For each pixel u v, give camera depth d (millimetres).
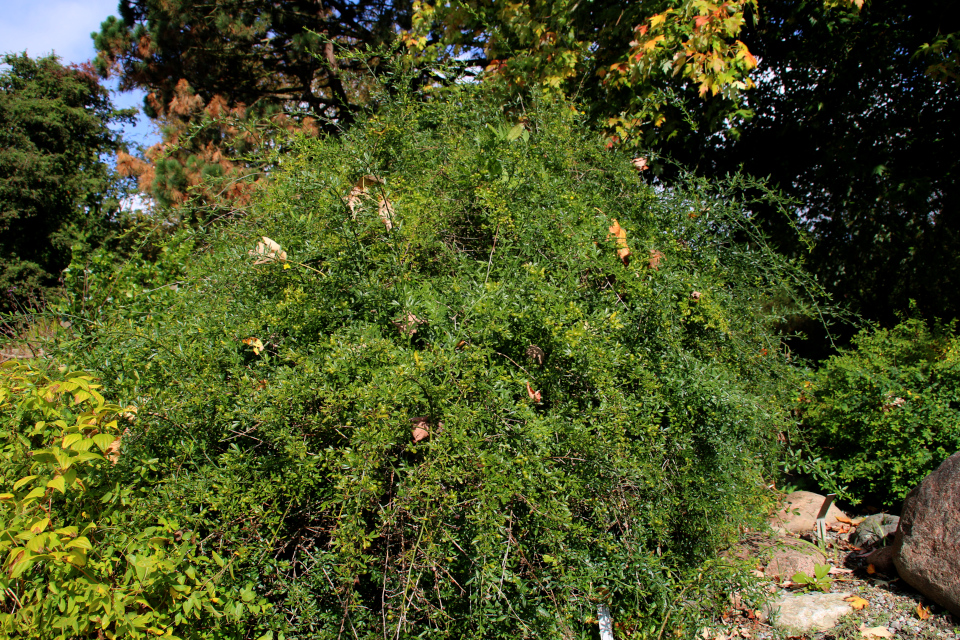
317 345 2158
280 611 1981
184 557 1761
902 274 6305
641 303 2441
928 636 2543
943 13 5215
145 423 1969
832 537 3457
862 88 5711
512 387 2121
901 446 3607
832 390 3945
